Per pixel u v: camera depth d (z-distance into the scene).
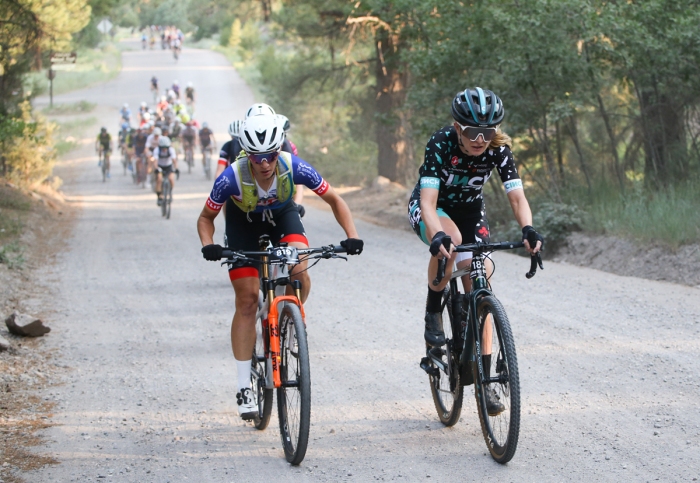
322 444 7.56
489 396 6.78
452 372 7.46
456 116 6.68
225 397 9.14
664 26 18.42
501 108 6.71
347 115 44.25
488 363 6.86
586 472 6.55
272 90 44.06
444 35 21.69
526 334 11.13
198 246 21.59
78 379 9.86
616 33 18.20
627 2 19.30
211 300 14.58
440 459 7.04
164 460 7.25
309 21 35.81
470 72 21.17
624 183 20.97
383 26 29.78
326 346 11.20
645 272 15.04
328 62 39.81
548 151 20.94
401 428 7.90
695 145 20.52
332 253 7.16
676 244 15.02
